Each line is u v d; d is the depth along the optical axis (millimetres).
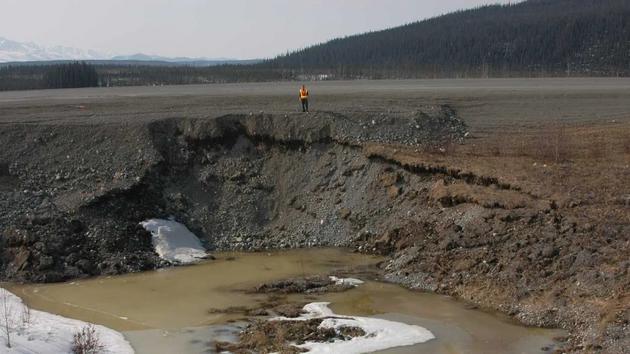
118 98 45750
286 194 30031
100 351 16562
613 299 17031
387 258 24734
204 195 29953
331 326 17906
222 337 17766
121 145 30734
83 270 24453
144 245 26422
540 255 20125
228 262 25859
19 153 30094
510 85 55969
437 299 20297
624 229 19875
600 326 16203
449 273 21594
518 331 17375
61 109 38031
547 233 20969
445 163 27234
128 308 20625
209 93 49688
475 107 39000
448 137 31938
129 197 28000
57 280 23672
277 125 31828
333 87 58000
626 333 15445
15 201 27156
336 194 29281
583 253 19266
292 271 24203
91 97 47844
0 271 23969
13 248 24734
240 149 31703
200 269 25000
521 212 22578
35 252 24516
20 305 20703
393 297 20734
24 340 16203
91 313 20234
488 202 23734
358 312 19469
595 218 20859
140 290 22547
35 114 35875
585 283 18203
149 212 27938
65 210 26797
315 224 28453
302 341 17078
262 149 31672
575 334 16641
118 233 26297
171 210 28656
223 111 34656
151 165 29641
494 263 20922
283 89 55000
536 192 23484
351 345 16688
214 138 31594
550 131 32312
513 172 25578
